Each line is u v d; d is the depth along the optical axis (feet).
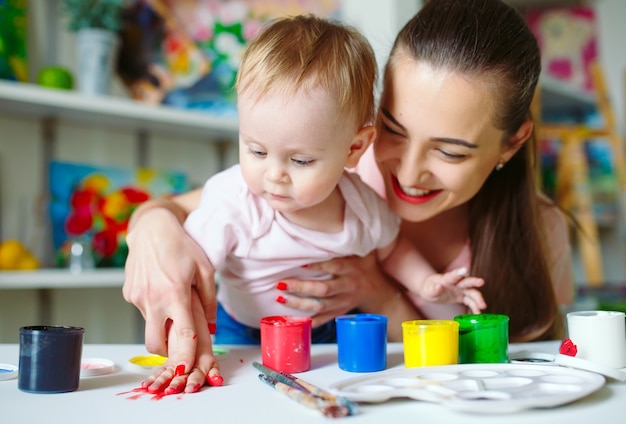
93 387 2.11
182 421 1.70
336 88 2.70
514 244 3.73
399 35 3.20
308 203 2.78
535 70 3.25
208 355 2.35
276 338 2.39
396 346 3.05
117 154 6.48
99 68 5.76
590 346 2.45
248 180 2.78
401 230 3.84
